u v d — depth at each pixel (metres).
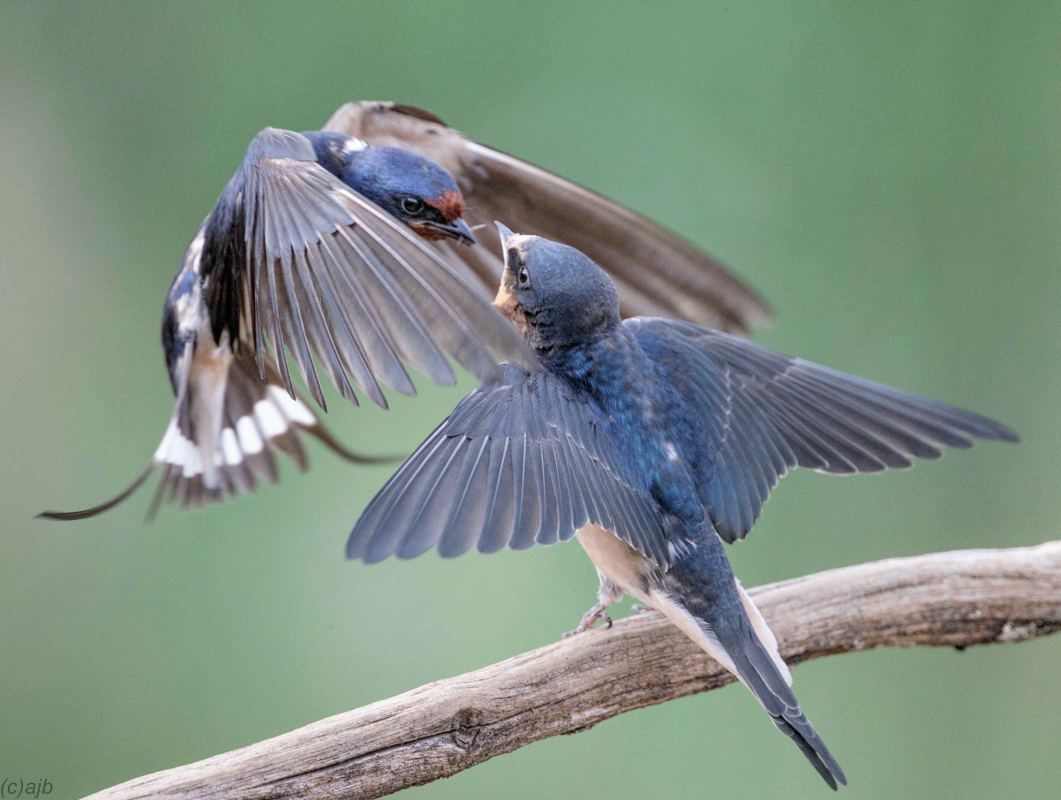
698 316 7.98
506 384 6.27
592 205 7.90
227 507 13.53
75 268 14.82
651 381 6.88
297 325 5.35
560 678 6.87
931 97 15.29
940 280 15.09
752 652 6.50
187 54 15.15
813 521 14.17
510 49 15.31
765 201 15.23
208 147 15.12
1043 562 7.98
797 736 6.25
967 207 15.15
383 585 13.39
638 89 15.42
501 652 13.23
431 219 7.38
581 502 5.94
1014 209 15.10
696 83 15.38
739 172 15.29
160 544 13.44
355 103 7.73
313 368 5.29
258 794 6.16
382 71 15.21
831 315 15.16
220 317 7.35
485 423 5.95
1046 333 14.88
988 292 15.05
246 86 15.16
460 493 5.48
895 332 15.12
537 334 6.92
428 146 7.90
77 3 15.05
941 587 7.88
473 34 15.31
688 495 6.64
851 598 7.80
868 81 15.35
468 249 7.99
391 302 5.14
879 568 7.91
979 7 15.17
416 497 5.40
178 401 7.70
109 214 14.99
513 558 13.54
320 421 8.34
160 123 15.12
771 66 15.40
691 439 6.80
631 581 6.70
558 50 15.34
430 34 15.22
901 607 7.81
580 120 15.30
